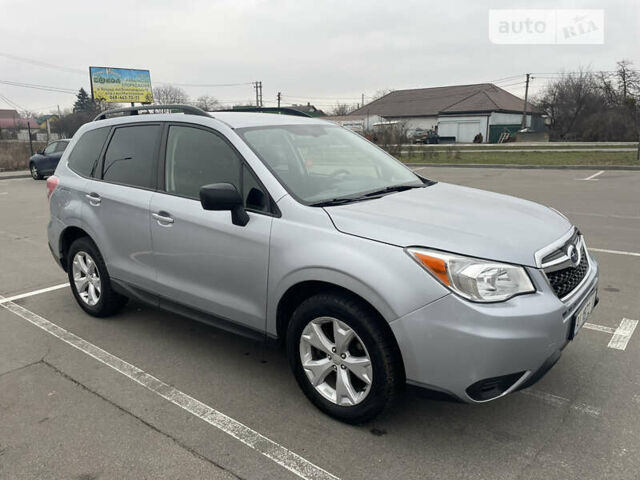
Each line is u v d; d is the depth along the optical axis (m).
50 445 2.75
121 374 3.53
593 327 4.12
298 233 2.85
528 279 2.49
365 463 2.56
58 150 18.47
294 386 3.34
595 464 2.52
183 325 4.39
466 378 2.42
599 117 46.69
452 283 2.42
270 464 2.57
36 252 7.14
